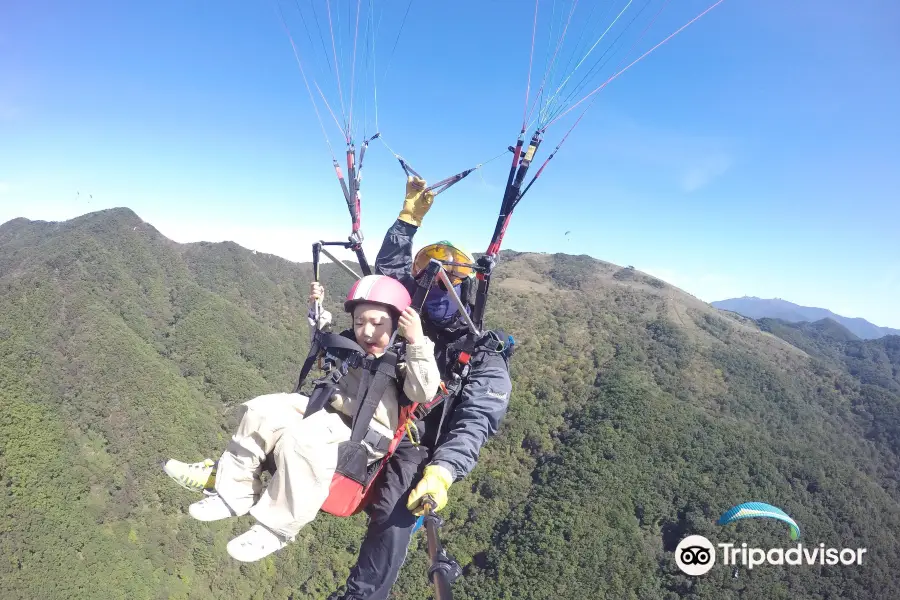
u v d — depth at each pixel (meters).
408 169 3.22
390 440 2.53
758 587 45.56
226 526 58.22
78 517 48.50
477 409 2.71
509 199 2.99
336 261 3.20
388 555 2.50
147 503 55.16
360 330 2.49
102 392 64.00
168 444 62.88
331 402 2.49
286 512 2.04
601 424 62.41
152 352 78.81
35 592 40.03
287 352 101.00
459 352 2.82
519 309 92.12
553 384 73.12
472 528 52.53
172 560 50.97
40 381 59.66
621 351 80.62
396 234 3.22
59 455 52.75
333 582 52.91
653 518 52.00
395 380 2.52
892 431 78.56
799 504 55.66
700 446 61.06
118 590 44.59
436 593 2.30
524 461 61.19
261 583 52.91
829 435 76.06
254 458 2.22
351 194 3.24
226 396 80.50
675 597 44.62
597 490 53.69
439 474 2.43
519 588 44.59
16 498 45.81
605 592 44.44
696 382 77.19
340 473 2.24
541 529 49.47
